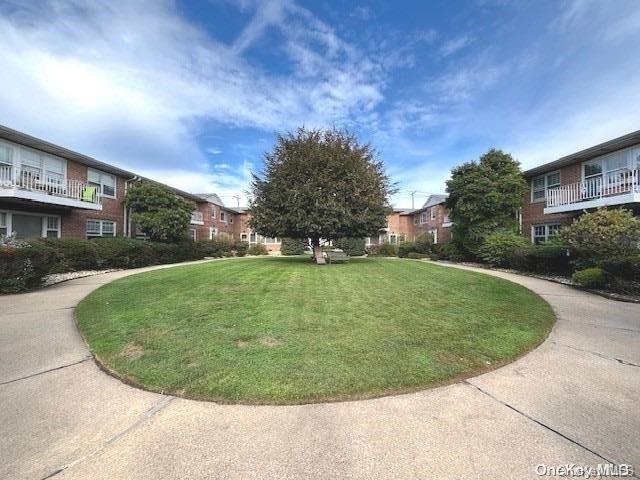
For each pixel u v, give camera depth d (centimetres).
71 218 1670
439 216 2894
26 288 888
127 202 1917
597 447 243
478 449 240
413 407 298
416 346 437
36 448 243
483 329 513
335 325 527
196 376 355
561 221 1630
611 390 331
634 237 909
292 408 297
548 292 866
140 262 1642
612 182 1373
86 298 762
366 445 246
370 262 1719
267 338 467
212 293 775
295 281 955
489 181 1731
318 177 1441
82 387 341
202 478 212
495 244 1527
